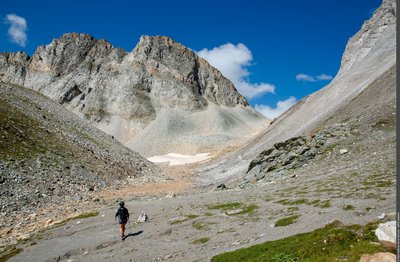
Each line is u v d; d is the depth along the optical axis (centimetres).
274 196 3422
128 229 2919
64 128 7969
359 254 1199
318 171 4484
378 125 5509
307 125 9394
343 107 8156
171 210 3581
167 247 2267
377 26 13912
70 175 5684
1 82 8956
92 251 2420
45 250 2503
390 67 8588
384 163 3731
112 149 8825
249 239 2105
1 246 2705
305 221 2227
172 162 19138
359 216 2067
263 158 6475
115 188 6172
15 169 4791
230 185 6488
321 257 1293
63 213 3894
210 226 2644
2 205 3822
